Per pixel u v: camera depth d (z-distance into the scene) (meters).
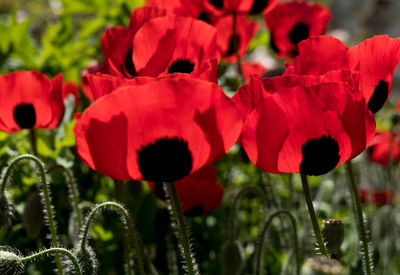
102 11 1.55
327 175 1.49
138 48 0.82
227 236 1.26
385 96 0.83
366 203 1.44
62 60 1.57
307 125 0.74
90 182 1.27
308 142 0.75
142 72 0.83
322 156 0.76
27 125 0.99
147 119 0.72
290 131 0.74
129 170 0.75
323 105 0.74
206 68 0.76
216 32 0.83
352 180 0.84
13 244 1.17
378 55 0.80
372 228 1.21
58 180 1.14
